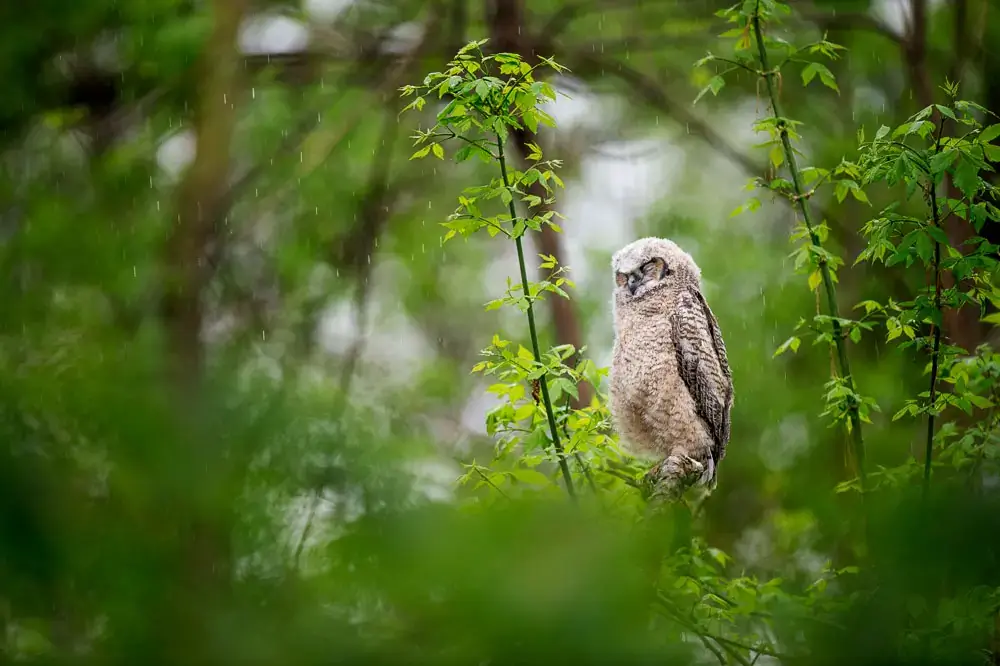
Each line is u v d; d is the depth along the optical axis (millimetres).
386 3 23750
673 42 22172
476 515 4555
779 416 20297
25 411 4285
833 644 5699
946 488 4809
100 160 15789
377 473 4801
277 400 4828
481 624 4258
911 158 9359
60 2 10641
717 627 10281
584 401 16250
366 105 20812
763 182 11062
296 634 4441
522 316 25188
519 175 10070
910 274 19906
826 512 5879
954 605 6762
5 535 4004
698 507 12094
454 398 23062
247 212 21922
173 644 4227
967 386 10102
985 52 20453
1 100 11359
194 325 6023
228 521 4469
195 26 17406
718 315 22016
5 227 9062
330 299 22234
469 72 10133
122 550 4160
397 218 24531
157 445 4379
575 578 4316
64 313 5746
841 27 21297
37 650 4180
